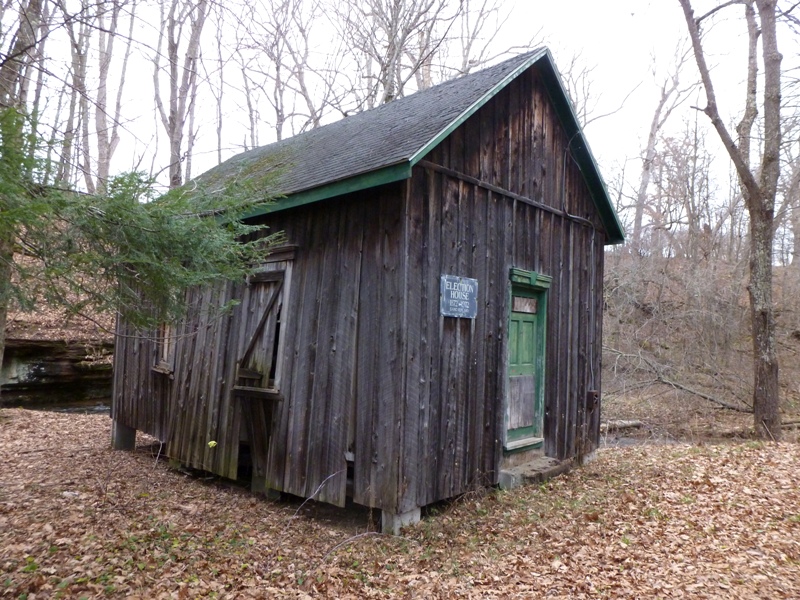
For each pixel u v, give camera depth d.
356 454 5.55
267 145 10.98
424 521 5.57
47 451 8.98
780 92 11.12
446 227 5.93
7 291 3.75
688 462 8.12
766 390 10.95
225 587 4.27
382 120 7.84
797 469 7.42
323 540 5.34
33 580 4.14
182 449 7.63
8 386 12.54
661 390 14.89
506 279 6.83
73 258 3.79
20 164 3.33
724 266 20.44
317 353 6.06
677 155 24.64
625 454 9.04
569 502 6.29
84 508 5.94
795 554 4.82
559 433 7.80
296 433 6.15
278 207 6.12
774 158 11.12
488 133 6.64
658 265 20.16
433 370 5.68
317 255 6.25
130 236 4.04
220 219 5.14
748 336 16.69
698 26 11.32
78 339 13.65
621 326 16.81
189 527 5.51
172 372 7.99
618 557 4.82
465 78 8.15
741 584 4.25
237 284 7.17
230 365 7.07
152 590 4.12
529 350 7.46
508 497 6.32
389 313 5.43
